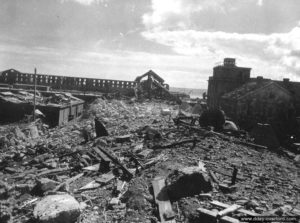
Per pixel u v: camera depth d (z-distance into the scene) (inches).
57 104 1118.4
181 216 341.7
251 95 1147.3
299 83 1227.9
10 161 589.3
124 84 1745.8
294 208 359.9
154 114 1257.4
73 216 332.8
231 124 895.7
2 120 1024.2
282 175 521.0
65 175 500.1
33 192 410.9
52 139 839.1
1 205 335.6
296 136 1023.0
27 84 1723.7
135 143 677.9
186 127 820.0
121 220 342.6
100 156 521.7
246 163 563.8
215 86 1448.1
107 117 1174.3
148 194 394.3
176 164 500.4
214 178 446.0
